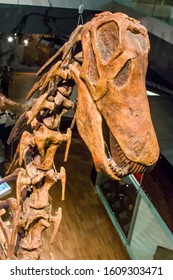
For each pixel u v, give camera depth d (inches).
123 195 194.5
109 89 59.6
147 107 60.7
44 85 75.4
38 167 85.5
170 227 146.8
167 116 149.3
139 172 62.5
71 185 211.3
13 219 92.6
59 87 75.2
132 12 148.6
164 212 150.5
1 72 171.5
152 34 141.9
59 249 171.8
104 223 193.2
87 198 206.1
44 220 91.0
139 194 168.2
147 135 59.9
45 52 167.5
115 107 59.7
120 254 177.9
